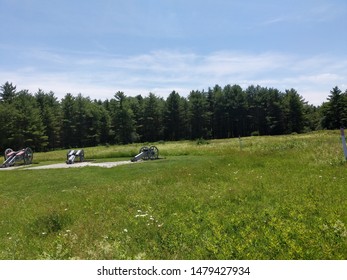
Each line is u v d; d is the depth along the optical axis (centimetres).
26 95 9950
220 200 806
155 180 1267
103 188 1207
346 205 647
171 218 688
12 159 2878
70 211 846
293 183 924
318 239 475
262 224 584
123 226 656
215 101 11744
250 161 1570
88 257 493
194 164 1816
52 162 2970
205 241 518
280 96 11669
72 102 10012
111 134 10069
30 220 787
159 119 11081
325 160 1316
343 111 10275
